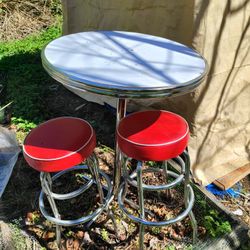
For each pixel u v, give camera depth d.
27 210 2.63
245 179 3.08
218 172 3.00
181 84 1.71
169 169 2.91
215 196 2.89
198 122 2.80
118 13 3.28
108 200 2.38
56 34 5.48
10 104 3.76
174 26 2.71
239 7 2.50
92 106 3.80
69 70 1.82
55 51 2.06
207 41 2.50
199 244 2.41
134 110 3.44
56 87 4.16
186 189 2.27
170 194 2.73
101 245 2.41
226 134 3.00
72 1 3.86
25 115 3.61
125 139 1.96
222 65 2.65
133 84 1.69
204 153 2.96
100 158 3.07
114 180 2.49
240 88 2.84
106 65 1.90
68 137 2.07
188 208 2.21
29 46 5.05
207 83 2.66
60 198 2.18
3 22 5.75
